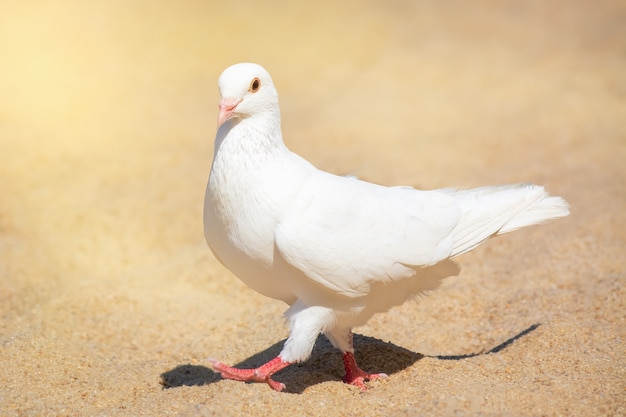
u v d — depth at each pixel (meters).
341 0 24.25
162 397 6.43
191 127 15.18
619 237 9.72
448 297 8.79
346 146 14.09
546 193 7.02
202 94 17.08
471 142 14.00
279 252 6.10
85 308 8.65
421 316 8.40
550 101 15.86
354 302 6.40
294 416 5.95
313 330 6.29
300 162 6.47
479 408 5.93
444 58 19.12
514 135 14.21
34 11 21.86
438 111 15.77
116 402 6.69
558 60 18.55
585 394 6.14
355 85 17.55
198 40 20.41
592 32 20.86
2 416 6.27
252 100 6.13
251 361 7.41
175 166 13.23
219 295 9.34
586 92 16.25
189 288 9.49
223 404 6.00
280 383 6.37
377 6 23.72
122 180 12.57
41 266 9.88
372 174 12.48
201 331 8.45
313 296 6.29
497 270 9.38
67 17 21.50
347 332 6.72
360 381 6.65
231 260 6.41
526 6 23.55
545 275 9.01
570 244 9.66
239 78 6.10
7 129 14.58
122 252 10.48
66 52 19.06
